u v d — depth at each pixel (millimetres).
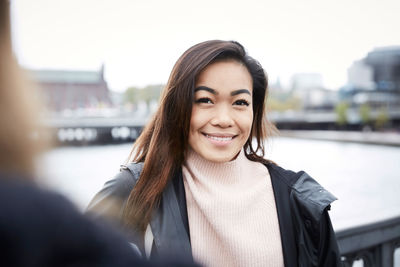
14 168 364
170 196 1283
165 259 433
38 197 355
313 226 1326
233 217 1280
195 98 1312
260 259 1257
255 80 1493
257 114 1650
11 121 369
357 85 128625
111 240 392
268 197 1405
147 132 1503
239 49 1332
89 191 19828
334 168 27312
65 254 352
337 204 16578
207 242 1279
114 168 29312
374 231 1961
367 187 20391
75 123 57406
